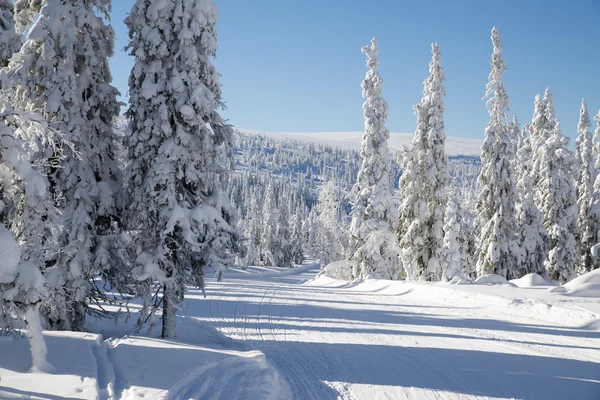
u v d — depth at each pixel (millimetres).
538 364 12312
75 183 14781
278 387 10156
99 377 8797
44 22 14336
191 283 14688
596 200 38281
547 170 36125
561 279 35625
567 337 15508
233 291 35750
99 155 15562
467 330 17234
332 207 66562
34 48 14633
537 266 33219
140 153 13914
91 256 14906
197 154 14070
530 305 20328
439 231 34344
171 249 14320
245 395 8461
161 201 13297
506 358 13008
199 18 13609
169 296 14398
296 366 12609
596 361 12523
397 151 35625
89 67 15172
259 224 95938
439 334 16703
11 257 8086
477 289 25234
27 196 8758
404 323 19281
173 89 13477
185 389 8523
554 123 38312
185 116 13320
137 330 14234
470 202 52344
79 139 14469
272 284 45781
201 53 14297
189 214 13875
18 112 8531
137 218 13859
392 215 34938
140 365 9695
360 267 37750
